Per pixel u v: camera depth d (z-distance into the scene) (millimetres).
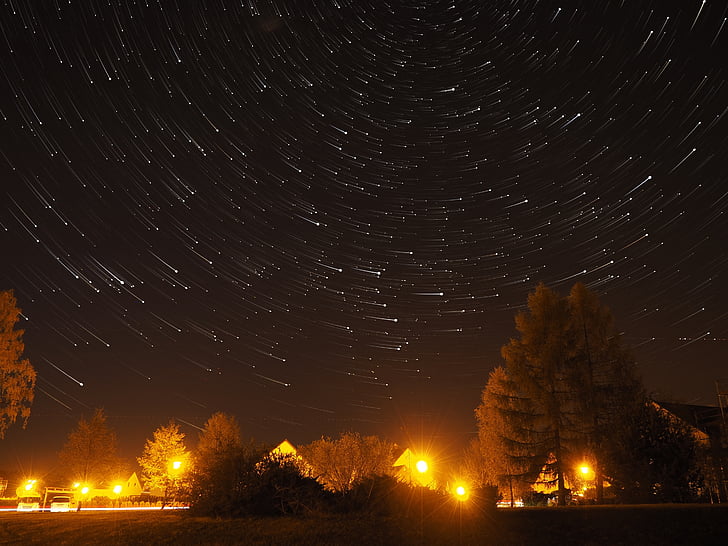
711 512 18453
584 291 33812
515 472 32562
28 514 26578
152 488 46469
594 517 18719
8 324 39812
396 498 20453
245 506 20750
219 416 42844
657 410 26312
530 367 32844
